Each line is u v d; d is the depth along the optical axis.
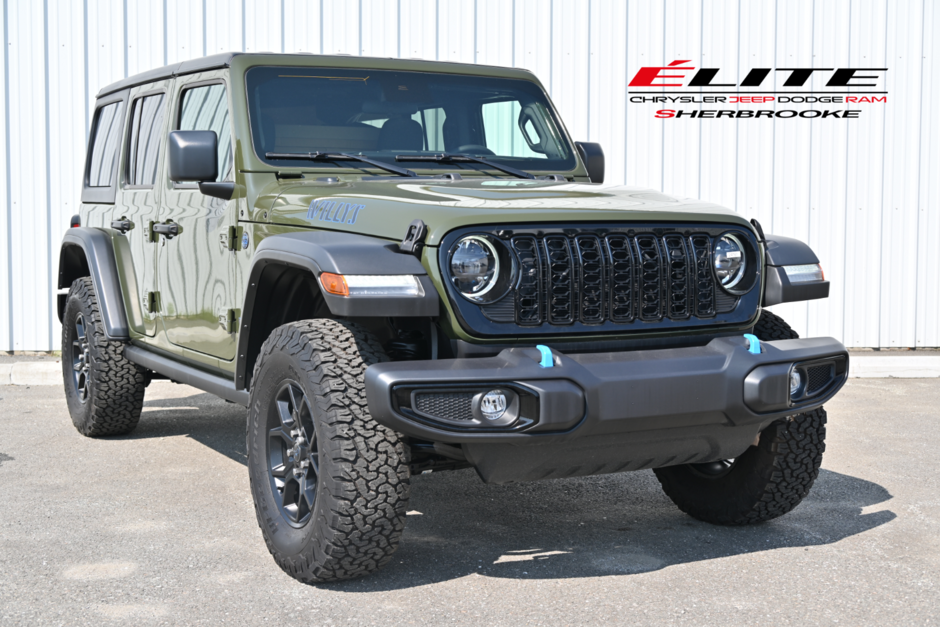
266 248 3.52
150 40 8.62
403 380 2.93
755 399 3.28
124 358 5.51
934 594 3.26
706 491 4.11
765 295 3.73
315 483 3.38
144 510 4.27
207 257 4.37
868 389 7.61
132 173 5.52
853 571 3.50
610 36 8.91
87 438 5.78
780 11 9.02
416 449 3.42
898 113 9.18
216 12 8.61
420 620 3.03
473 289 3.16
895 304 9.33
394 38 8.71
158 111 5.20
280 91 4.29
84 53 8.62
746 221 3.59
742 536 3.94
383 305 3.06
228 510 4.28
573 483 4.83
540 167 4.66
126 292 5.37
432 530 4.02
